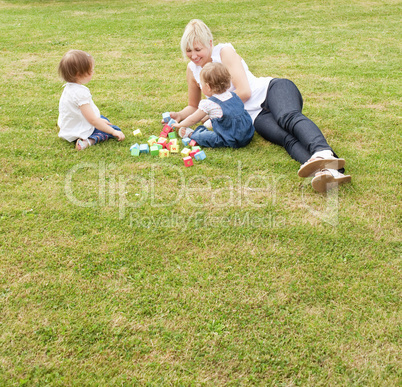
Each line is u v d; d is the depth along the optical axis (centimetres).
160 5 1233
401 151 367
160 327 212
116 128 409
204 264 248
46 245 263
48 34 880
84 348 202
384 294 227
